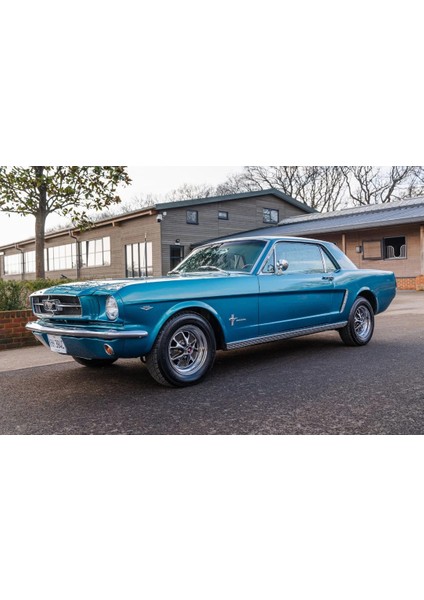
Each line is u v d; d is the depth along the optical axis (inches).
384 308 253.8
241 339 177.6
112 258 992.9
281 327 193.0
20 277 1402.6
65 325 157.6
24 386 171.0
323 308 213.5
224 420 126.2
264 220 1032.2
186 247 902.4
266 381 165.6
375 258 782.5
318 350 225.9
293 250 205.9
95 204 425.4
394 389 151.5
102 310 148.5
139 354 149.7
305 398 143.8
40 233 422.6
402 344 239.0
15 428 124.6
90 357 156.3
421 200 821.9
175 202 876.0
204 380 168.4
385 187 1542.8
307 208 1116.5
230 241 210.2
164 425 123.6
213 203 940.6
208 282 165.6
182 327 157.8
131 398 149.0
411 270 735.1
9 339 271.3
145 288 148.9
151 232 888.9
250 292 177.8
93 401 147.5
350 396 144.8
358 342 232.7
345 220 820.6
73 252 1122.7
